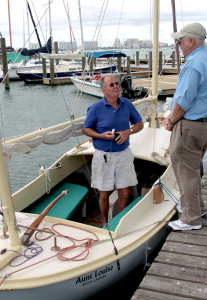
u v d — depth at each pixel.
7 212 2.01
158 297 2.01
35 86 25.48
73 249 2.21
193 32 2.25
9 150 2.38
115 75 2.83
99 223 3.68
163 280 2.15
